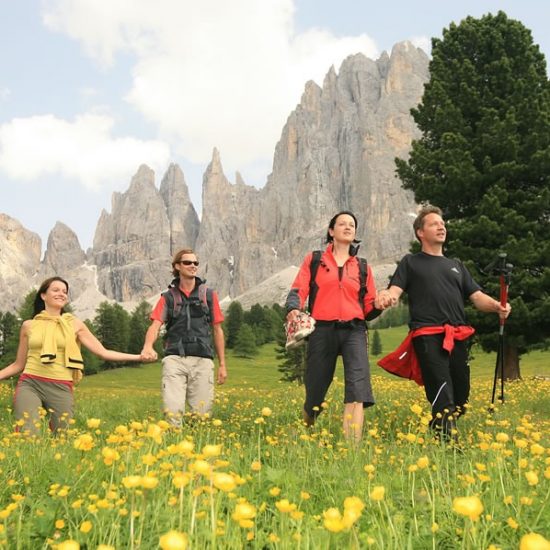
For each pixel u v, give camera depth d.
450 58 30.78
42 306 7.11
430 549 2.61
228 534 2.48
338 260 6.64
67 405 6.85
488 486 3.44
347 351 6.45
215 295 7.85
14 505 2.56
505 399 12.45
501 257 6.90
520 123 27.33
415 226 6.86
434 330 6.39
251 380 86.19
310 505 3.27
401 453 4.60
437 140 30.11
